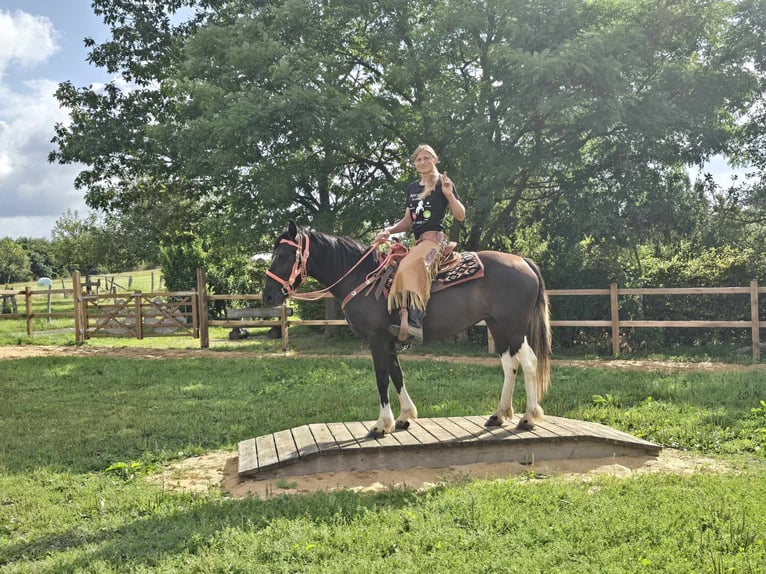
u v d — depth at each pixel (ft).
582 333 51.34
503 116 48.67
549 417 23.98
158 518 15.87
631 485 16.72
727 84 50.01
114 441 24.03
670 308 49.44
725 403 27.22
